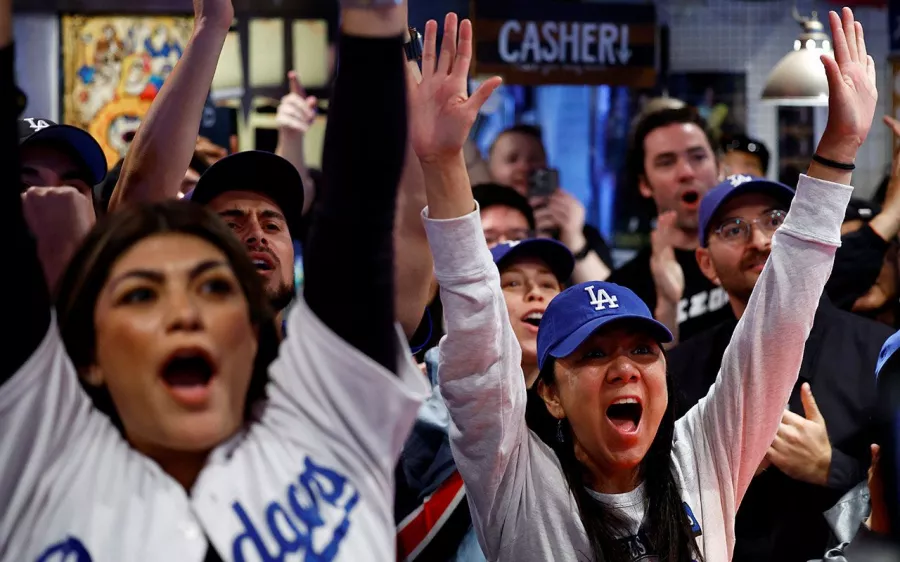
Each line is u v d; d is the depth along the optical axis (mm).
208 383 1657
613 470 2547
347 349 1739
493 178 6133
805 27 5293
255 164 2930
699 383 3852
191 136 2705
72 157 2949
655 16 6562
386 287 1774
